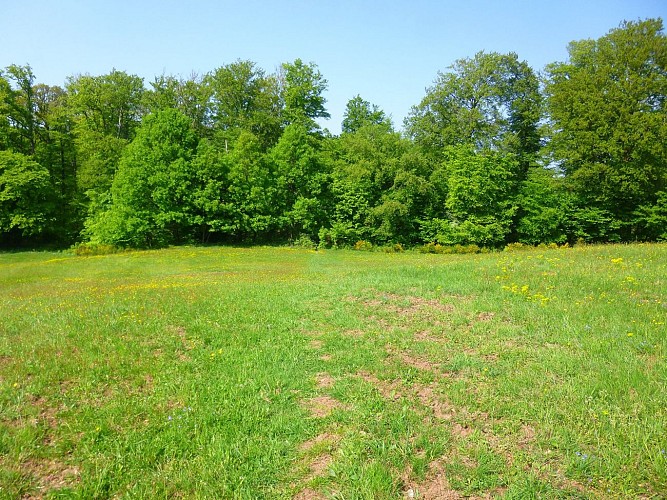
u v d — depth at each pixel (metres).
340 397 5.64
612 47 33.75
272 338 8.02
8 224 37.75
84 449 4.67
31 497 4.07
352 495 3.81
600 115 32.03
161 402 5.66
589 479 3.92
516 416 4.95
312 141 42.94
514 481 3.93
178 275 20.73
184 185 36.28
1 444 4.75
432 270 14.22
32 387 6.02
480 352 6.90
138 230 34.31
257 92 48.56
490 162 37.56
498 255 20.42
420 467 4.14
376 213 38.34
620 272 11.73
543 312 8.72
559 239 37.34
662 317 7.94
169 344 7.70
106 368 6.68
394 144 41.03
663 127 30.44
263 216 38.78
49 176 39.47
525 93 41.09
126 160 35.31
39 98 47.88
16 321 9.54
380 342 7.54
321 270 20.33
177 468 4.38
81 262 27.61
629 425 4.61
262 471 4.25
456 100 41.81
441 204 41.56
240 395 5.78
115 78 45.09
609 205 35.12
